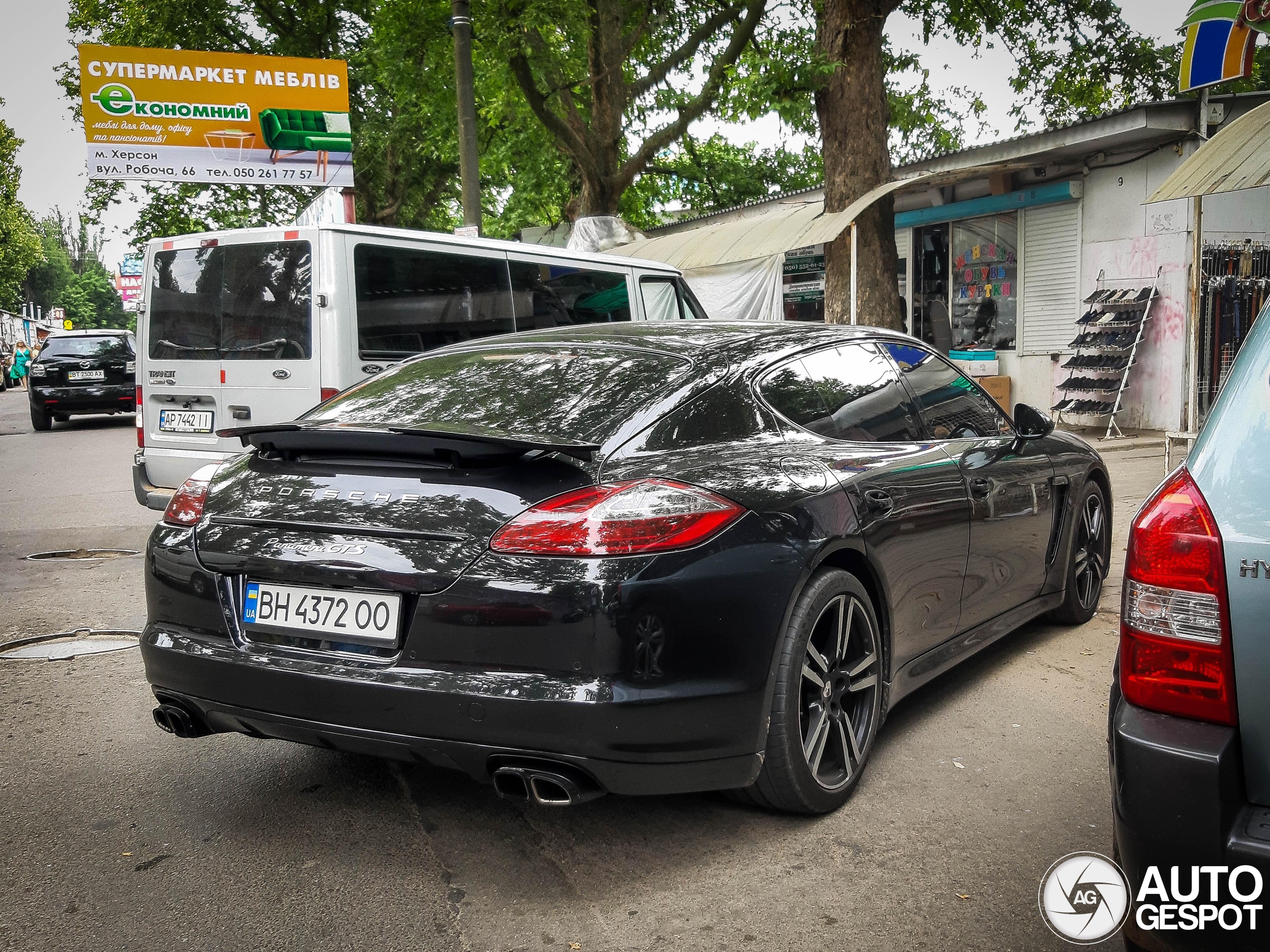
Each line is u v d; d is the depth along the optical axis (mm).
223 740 3707
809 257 18078
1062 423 13805
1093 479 4941
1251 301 12500
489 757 2467
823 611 2861
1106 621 5004
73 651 4930
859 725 3123
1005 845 2748
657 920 2418
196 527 2932
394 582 2547
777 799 2842
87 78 20219
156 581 2982
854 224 11125
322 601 2674
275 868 2719
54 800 3184
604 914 2449
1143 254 12742
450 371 3447
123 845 2865
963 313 15688
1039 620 5051
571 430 2807
